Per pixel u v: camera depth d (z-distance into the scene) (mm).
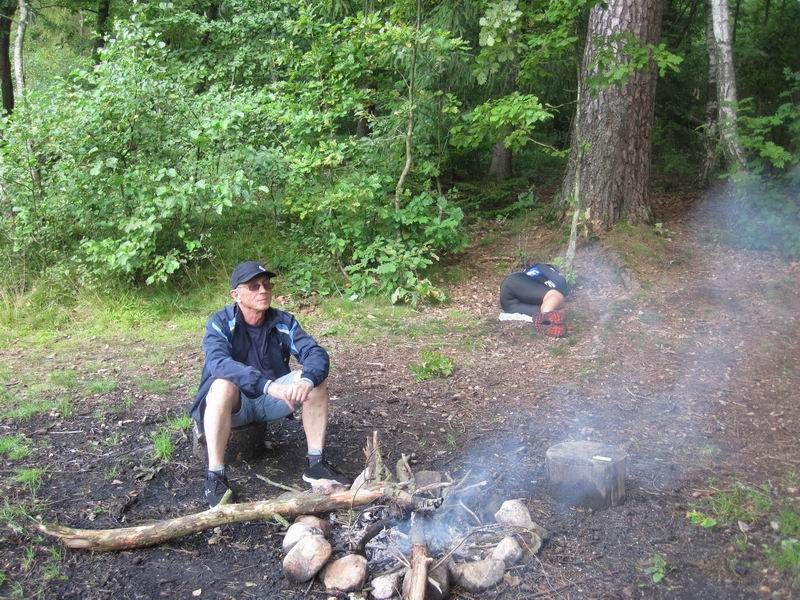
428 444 4270
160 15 11461
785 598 2676
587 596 2740
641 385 5297
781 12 14430
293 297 7883
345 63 8555
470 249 9531
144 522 3332
